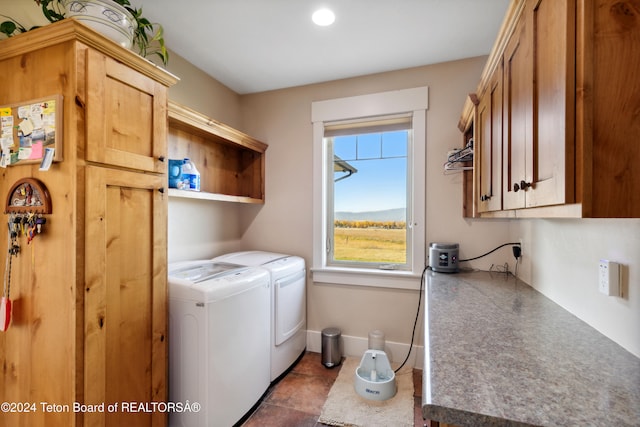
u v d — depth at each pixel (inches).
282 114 106.1
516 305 54.3
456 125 87.7
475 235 86.2
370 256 100.5
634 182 24.7
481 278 76.1
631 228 35.4
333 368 90.5
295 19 68.4
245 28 71.9
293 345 91.0
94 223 43.4
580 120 25.3
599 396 27.2
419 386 81.3
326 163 104.7
